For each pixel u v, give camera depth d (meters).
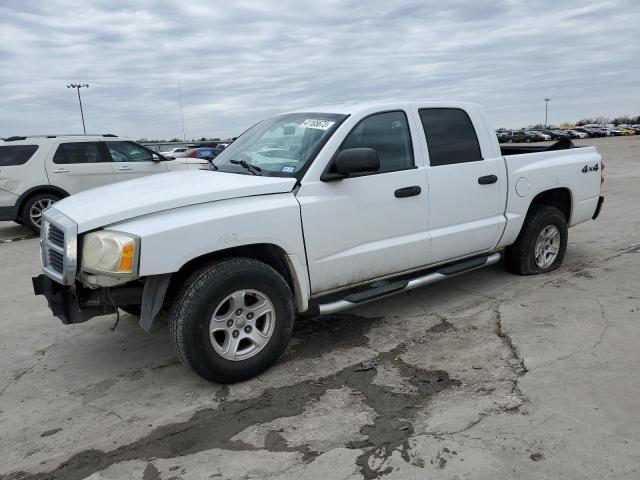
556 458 2.66
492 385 3.43
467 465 2.64
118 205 3.35
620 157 24.08
